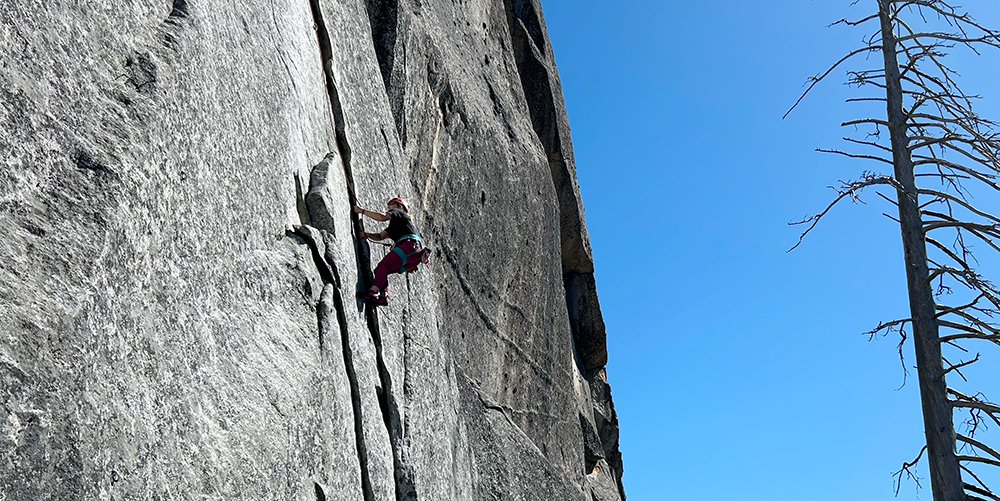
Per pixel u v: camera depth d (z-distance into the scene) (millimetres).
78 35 4191
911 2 10461
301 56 7742
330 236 6988
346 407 6516
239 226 5555
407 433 7973
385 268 7801
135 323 4055
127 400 3838
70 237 3729
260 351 5297
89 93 4160
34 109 3736
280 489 5000
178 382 4305
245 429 4781
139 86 4543
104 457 3578
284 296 5930
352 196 8211
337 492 5941
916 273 9992
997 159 9016
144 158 4363
